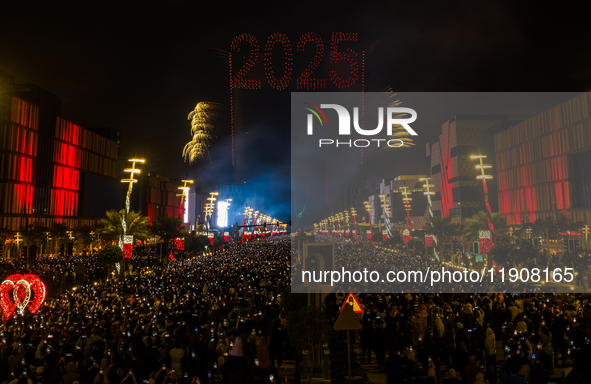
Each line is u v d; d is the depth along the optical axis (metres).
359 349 17.52
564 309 16.64
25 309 19.33
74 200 110.19
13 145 85.88
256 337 13.37
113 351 12.62
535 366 9.72
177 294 22.86
